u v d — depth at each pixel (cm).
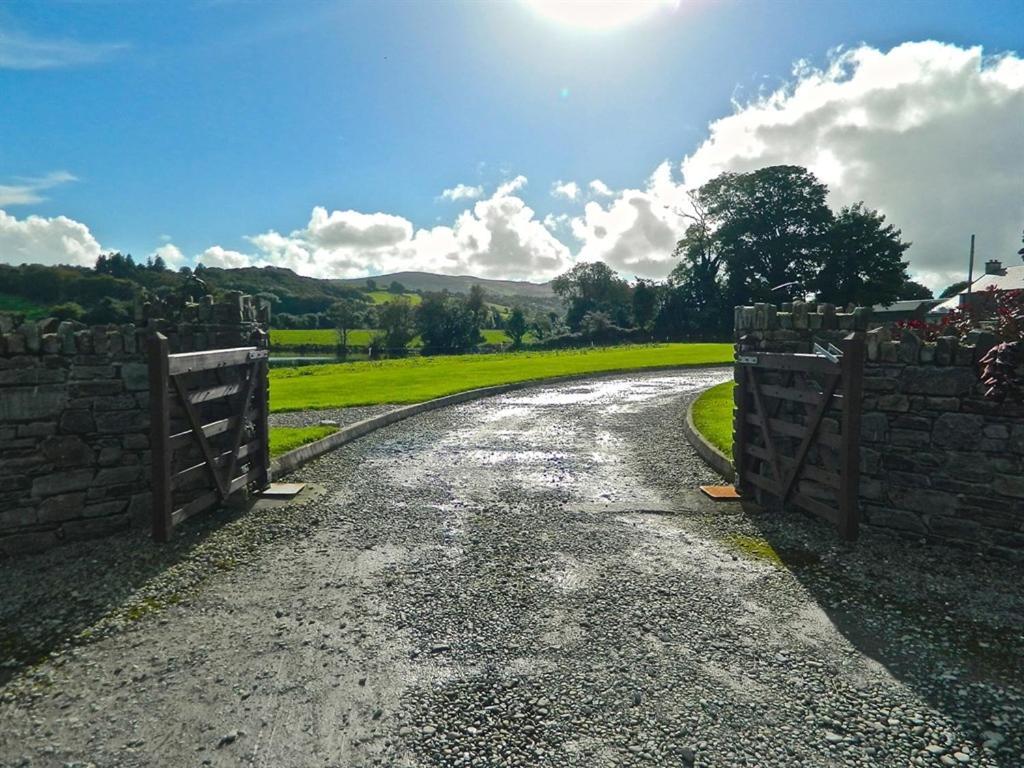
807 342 805
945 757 357
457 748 367
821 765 352
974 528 650
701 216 6931
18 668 456
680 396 1897
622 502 855
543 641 488
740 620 521
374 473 1010
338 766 353
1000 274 5344
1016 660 457
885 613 531
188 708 406
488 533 734
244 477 852
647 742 372
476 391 1947
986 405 636
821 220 6238
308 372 2912
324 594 573
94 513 719
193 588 588
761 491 844
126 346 732
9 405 669
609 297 9319
